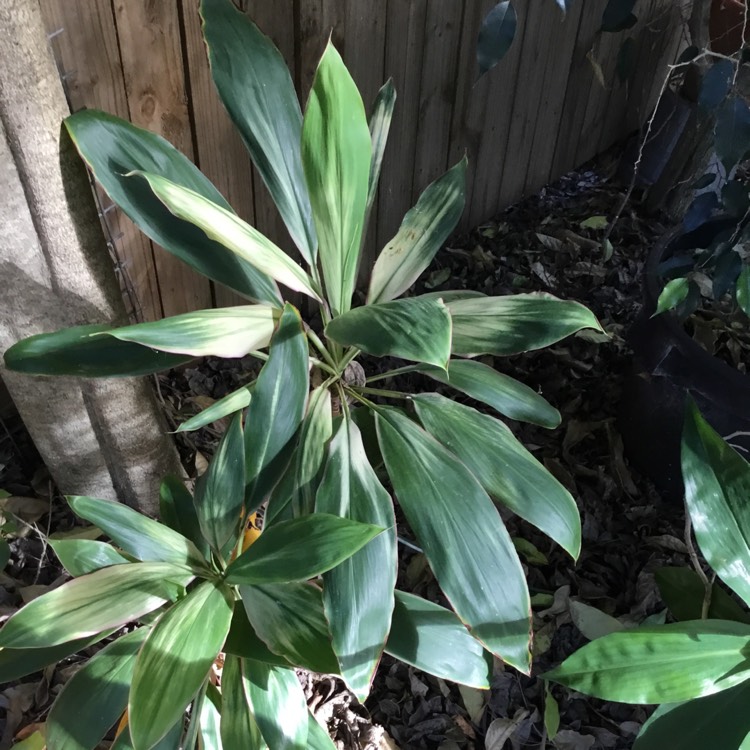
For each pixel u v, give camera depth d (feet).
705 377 4.50
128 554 3.32
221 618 2.85
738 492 2.96
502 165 7.26
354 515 2.98
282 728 3.00
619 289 6.82
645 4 7.07
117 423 4.13
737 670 2.78
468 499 3.00
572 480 5.26
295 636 2.90
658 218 7.63
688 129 6.72
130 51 4.23
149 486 4.56
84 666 3.07
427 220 3.61
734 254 4.51
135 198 3.02
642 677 2.77
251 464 3.05
